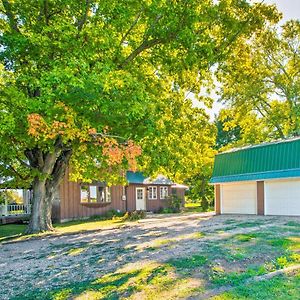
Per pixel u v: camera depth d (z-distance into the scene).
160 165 15.66
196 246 9.29
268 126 30.52
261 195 18.70
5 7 12.90
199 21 13.66
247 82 26.91
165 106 15.05
